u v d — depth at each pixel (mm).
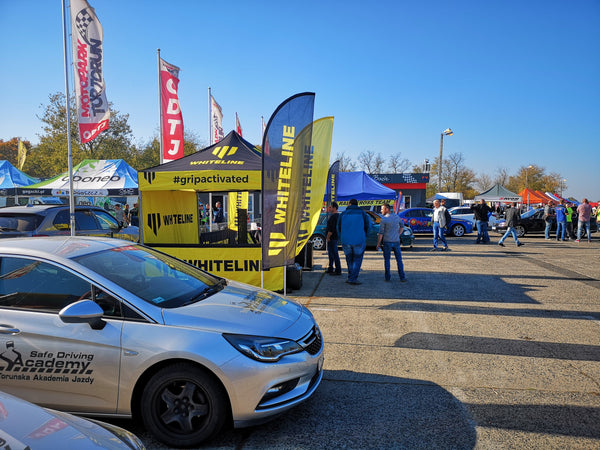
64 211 8250
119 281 3156
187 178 7262
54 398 2922
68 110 8758
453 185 68375
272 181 5898
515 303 6863
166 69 10578
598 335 5238
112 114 38062
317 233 14414
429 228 19266
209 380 2791
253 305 3426
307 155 6090
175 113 10742
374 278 9156
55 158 35062
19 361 2936
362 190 15820
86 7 8734
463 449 2859
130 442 1884
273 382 2857
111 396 2857
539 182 74062
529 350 4738
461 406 3471
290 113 5898
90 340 2861
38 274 3119
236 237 13125
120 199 26578
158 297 3172
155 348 2805
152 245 7555
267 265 5961
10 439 1586
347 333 5375
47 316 2975
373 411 3398
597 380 3951
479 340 5082
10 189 18422
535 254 13219
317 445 2916
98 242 3723
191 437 2818
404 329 5520
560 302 6914
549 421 3223
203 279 3916
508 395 3668
